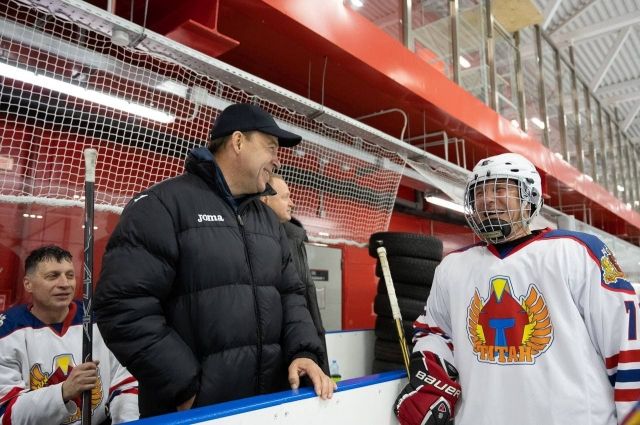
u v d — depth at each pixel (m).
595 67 9.70
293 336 1.30
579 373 1.15
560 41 8.35
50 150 2.29
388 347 2.97
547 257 1.25
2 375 1.60
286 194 2.09
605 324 1.15
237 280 1.20
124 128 2.41
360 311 4.76
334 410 1.24
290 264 1.48
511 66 6.91
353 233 3.34
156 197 1.17
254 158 1.31
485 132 4.56
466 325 1.35
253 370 1.18
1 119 2.13
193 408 1.07
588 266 1.20
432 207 6.03
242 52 3.03
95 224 2.72
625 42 8.70
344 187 3.32
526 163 1.35
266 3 2.46
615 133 11.41
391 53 3.40
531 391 1.19
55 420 1.43
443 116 4.07
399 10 4.48
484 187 1.35
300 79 3.44
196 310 1.13
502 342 1.26
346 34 3.00
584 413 1.12
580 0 7.43
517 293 1.27
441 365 1.43
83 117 2.32
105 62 2.12
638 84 9.97
